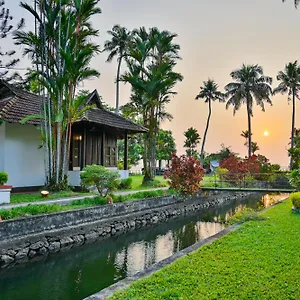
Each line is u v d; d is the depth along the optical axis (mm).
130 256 9234
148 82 20641
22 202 11680
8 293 6508
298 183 16344
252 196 26609
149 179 21328
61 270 7930
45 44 13766
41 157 16859
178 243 10922
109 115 20359
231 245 6742
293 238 7324
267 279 4684
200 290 4281
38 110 16234
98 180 12922
